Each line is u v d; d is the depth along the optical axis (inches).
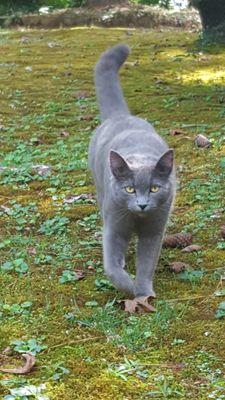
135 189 69.2
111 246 73.2
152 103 140.9
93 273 78.9
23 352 65.9
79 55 195.6
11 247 84.3
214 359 65.0
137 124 79.6
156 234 73.7
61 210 93.5
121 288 73.0
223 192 95.3
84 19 267.4
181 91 150.1
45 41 223.3
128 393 61.5
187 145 113.2
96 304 72.9
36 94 153.6
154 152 73.5
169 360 65.1
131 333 67.7
